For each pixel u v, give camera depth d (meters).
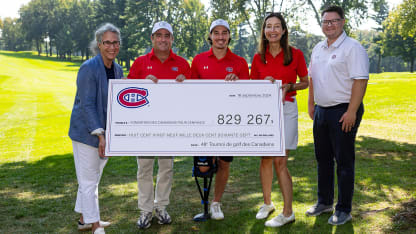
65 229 3.39
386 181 4.63
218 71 3.49
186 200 4.23
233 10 27.72
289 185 3.40
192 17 50.09
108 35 3.01
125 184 5.00
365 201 3.88
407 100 15.70
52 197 4.45
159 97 3.07
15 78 37.81
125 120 3.04
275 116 3.10
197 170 3.45
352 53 3.14
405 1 23.98
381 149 6.91
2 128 12.00
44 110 16.89
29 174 5.78
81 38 83.25
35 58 88.12
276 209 3.77
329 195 3.61
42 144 9.10
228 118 3.09
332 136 3.39
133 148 3.04
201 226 3.40
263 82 3.11
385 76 39.78
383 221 3.27
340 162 3.35
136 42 54.00
